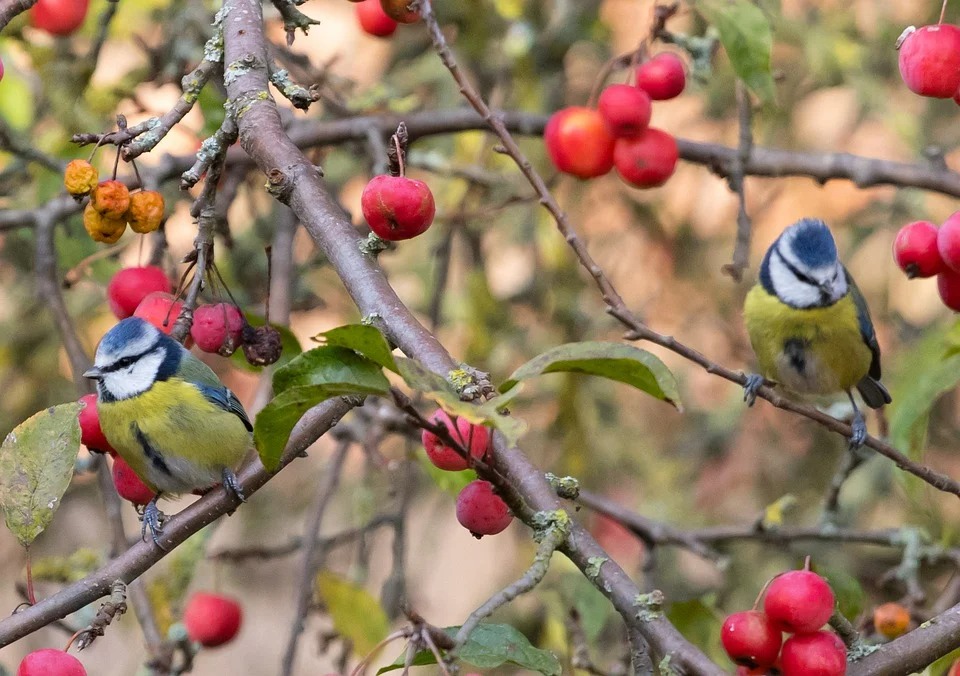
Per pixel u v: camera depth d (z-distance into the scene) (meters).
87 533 11.39
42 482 4.62
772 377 8.15
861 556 10.14
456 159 10.19
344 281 4.77
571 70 11.66
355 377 3.74
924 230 6.01
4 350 10.41
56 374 10.42
